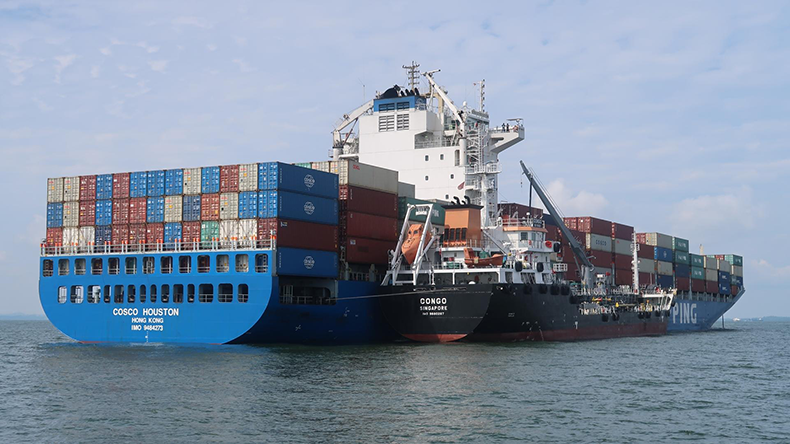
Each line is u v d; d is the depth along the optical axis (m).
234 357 50.69
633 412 34.84
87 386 39.91
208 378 42.00
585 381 43.19
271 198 55.53
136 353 53.00
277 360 49.28
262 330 55.78
